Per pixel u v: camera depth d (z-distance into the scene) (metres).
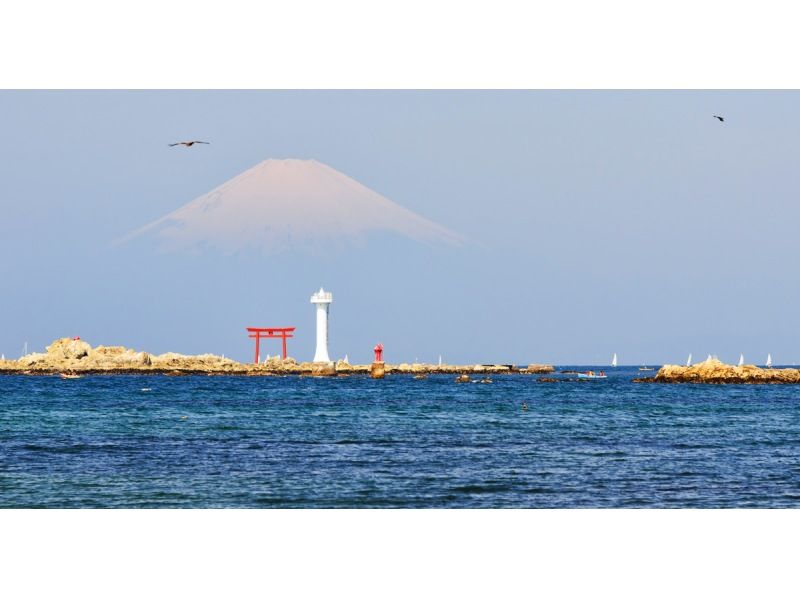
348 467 159.50
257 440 198.38
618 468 159.12
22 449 182.12
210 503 132.00
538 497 135.75
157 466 160.88
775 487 143.62
